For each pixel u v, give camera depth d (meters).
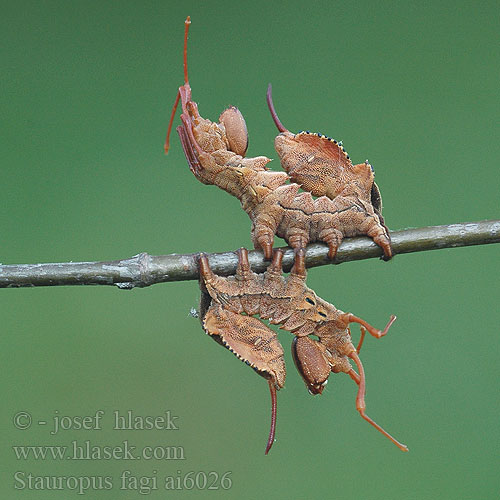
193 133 0.45
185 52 0.45
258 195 0.45
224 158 0.45
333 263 0.45
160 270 0.45
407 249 0.45
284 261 0.45
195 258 0.45
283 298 0.45
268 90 0.45
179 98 0.45
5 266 0.45
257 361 0.45
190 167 0.45
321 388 0.45
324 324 0.45
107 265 0.45
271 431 0.44
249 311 0.45
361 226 0.45
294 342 0.45
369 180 0.45
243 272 0.45
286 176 0.45
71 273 0.45
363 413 0.44
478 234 0.45
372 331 0.44
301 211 0.45
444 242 0.45
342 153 0.45
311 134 0.45
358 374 0.45
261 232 0.45
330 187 0.45
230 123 0.45
